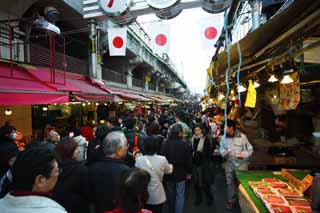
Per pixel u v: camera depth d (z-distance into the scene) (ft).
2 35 21.79
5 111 22.77
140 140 14.75
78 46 44.34
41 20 21.61
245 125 26.55
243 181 11.15
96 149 12.07
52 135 15.48
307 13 7.47
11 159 9.70
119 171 7.77
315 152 16.26
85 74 37.63
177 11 24.63
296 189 9.56
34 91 14.83
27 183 4.12
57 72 26.45
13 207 3.95
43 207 4.01
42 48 26.35
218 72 15.20
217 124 27.45
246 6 30.76
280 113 20.34
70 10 30.19
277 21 8.30
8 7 22.48
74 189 7.61
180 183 12.73
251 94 11.82
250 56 13.50
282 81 13.70
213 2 21.50
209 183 15.98
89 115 39.81
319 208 6.43
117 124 20.75
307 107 18.07
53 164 4.48
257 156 16.62
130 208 4.73
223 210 14.84
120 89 50.26
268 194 9.09
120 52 25.08
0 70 17.02
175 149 12.69
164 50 21.29
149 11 26.05
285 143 18.84
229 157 14.58
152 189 10.08
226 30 11.30
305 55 9.73
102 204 7.62
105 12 26.68
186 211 14.89
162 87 128.57
